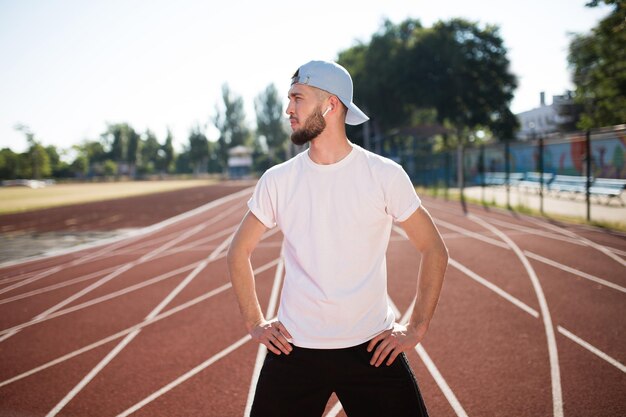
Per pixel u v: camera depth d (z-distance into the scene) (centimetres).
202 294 588
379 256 157
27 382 352
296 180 158
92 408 305
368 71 3806
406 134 3938
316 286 152
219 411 293
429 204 1675
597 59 1770
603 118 1825
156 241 1092
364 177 153
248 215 165
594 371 321
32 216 1903
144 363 376
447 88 3459
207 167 10044
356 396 151
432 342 389
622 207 1202
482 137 4181
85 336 452
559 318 431
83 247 1052
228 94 9088
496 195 1877
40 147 7988
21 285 702
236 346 404
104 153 10400
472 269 648
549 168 2097
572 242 786
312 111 152
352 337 149
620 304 461
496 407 280
